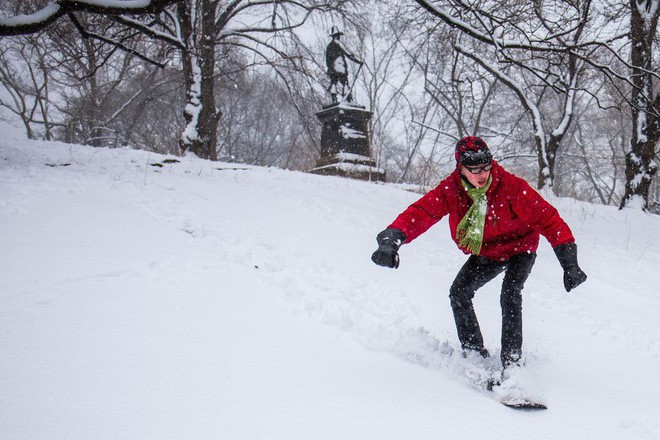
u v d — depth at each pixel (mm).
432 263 5898
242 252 5062
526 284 5652
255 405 2504
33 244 4516
